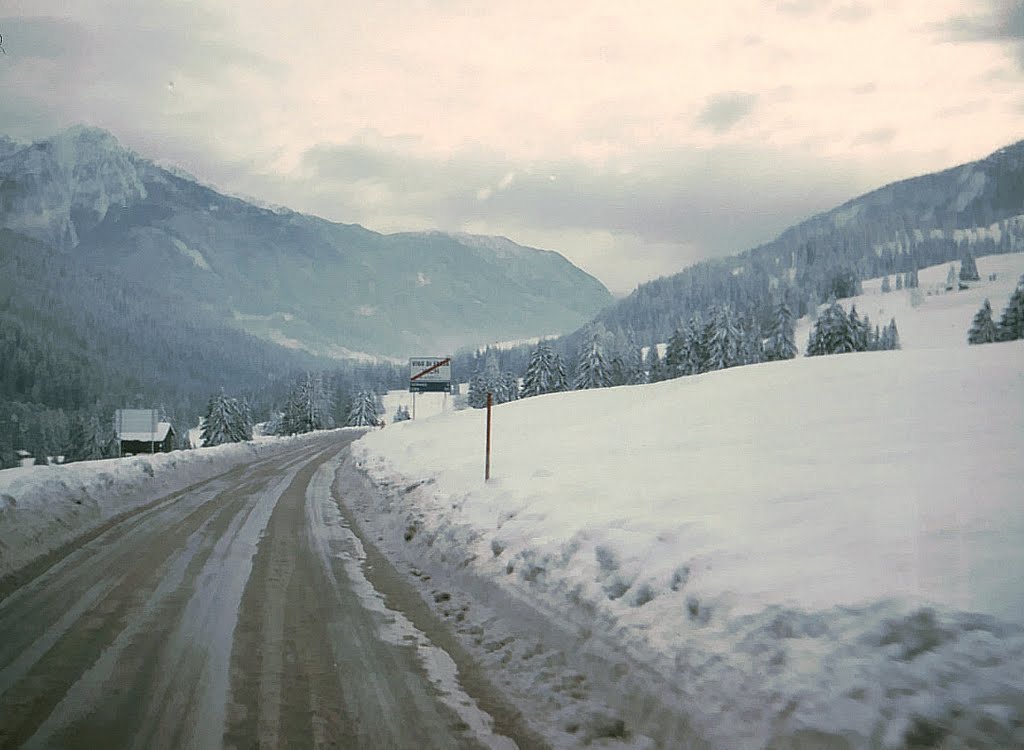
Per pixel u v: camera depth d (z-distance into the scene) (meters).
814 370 23.81
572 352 160.88
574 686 5.38
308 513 15.48
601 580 6.64
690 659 4.85
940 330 133.75
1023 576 4.45
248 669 5.84
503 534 9.20
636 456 14.35
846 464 9.70
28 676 5.61
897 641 4.01
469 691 5.44
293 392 131.75
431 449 25.20
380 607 7.85
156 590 8.39
